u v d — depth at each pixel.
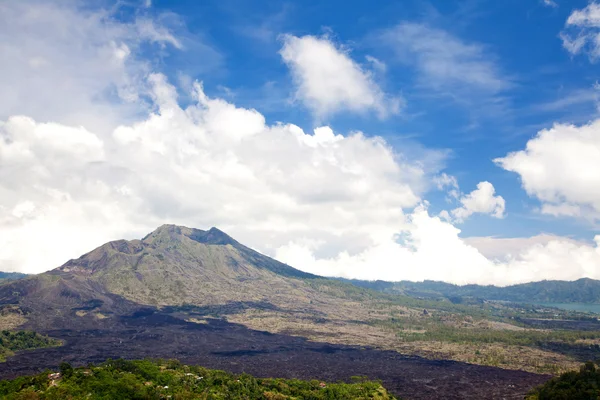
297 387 179.62
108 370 152.50
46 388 137.25
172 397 140.75
